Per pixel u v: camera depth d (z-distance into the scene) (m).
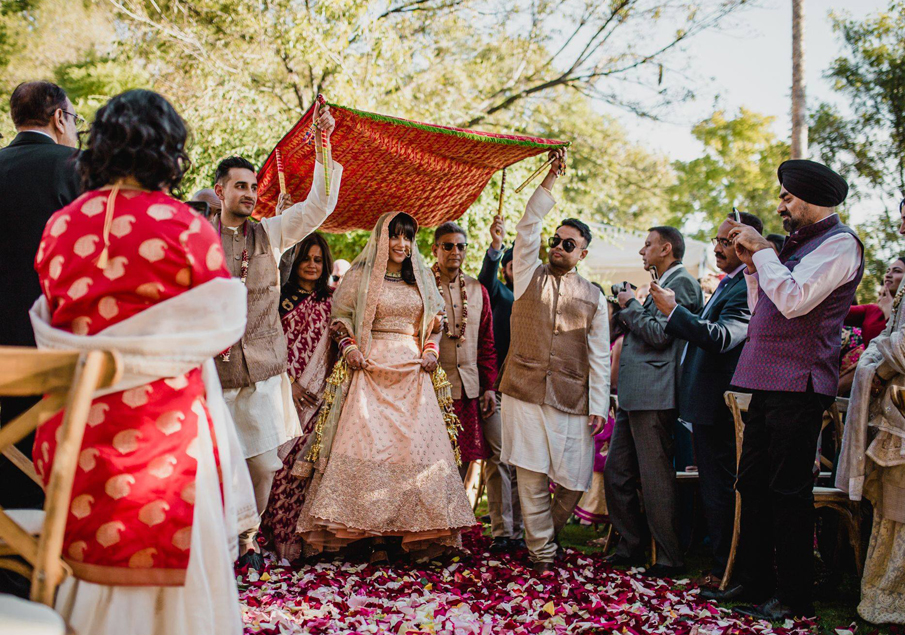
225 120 10.70
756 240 3.86
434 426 4.54
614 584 4.25
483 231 9.77
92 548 1.89
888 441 3.66
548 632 3.44
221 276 2.07
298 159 4.54
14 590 2.78
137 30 15.08
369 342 4.57
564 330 4.57
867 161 15.65
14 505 2.95
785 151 22.03
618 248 12.47
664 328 4.54
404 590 3.96
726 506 4.39
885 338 3.75
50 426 1.98
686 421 4.50
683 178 24.31
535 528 4.48
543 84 16.89
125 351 1.88
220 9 14.30
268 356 4.05
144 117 2.03
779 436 3.70
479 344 5.23
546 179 4.66
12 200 3.03
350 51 12.07
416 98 15.41
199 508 2.01
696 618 3.69
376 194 4.85
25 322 3.01
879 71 15.66
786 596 3.72
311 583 4.03
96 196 2.02
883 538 3.73
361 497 4.30
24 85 3.24
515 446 4.54
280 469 4.50
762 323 3.82
